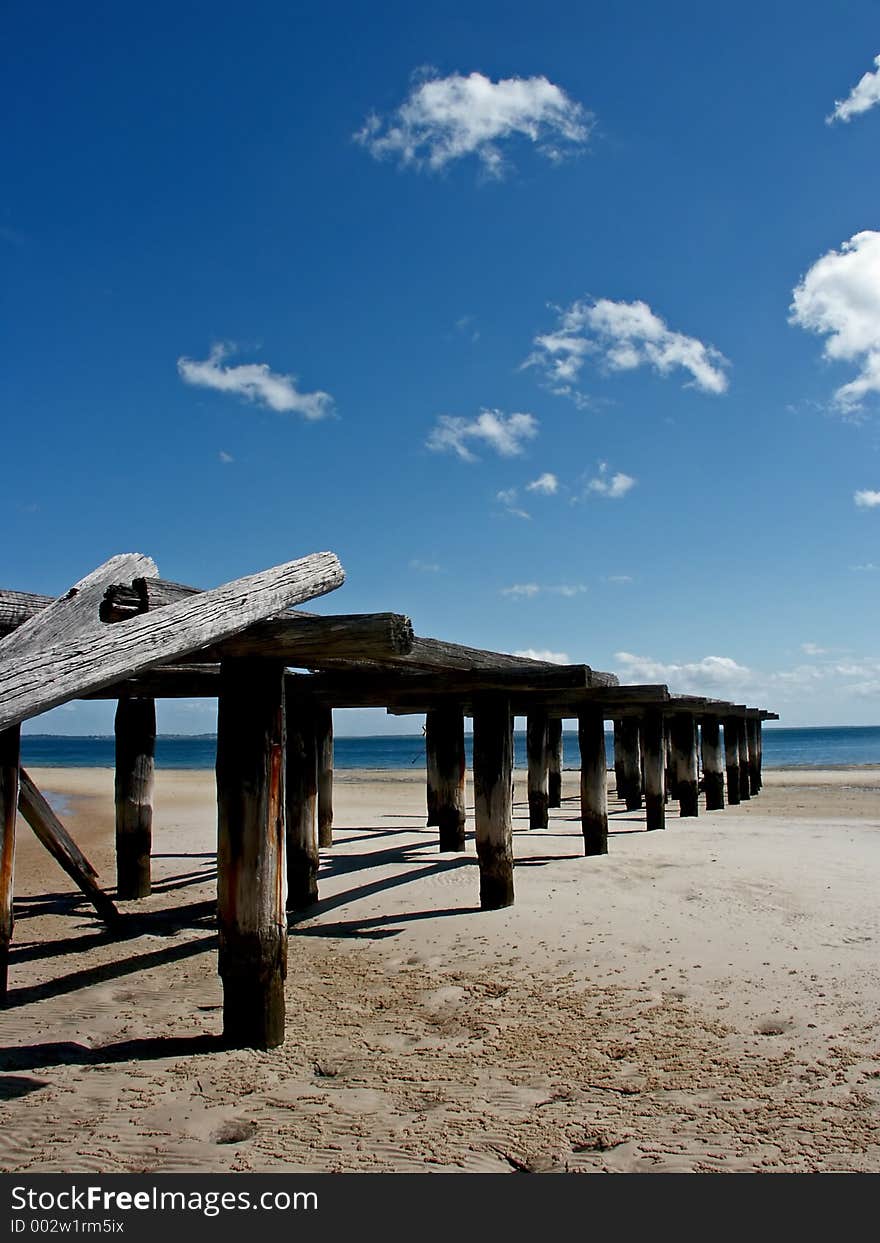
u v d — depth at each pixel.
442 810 12.48
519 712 12.61
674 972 6.23
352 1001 6.07
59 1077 4.75
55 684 3.41
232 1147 3.95
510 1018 5.61
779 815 17.69
